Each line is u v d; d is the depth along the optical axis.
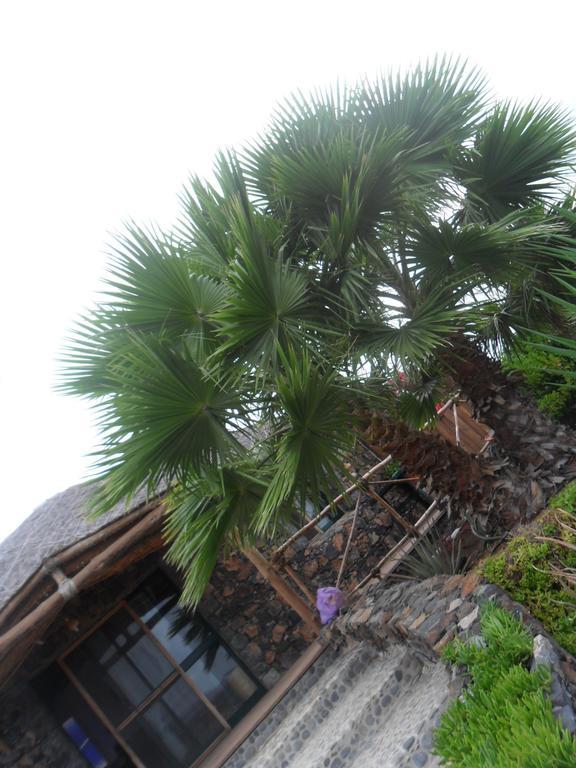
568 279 5.23
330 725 5.67
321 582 9.16
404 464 5.19
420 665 5.08
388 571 7.75
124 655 8.83
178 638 8.93
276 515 4.45
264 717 7.60
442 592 4.41
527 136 5.24
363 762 4.20
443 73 5.32
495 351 6.45
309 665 7.74
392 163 4.66
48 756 8.09
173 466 4.44
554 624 3.50
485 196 5.61
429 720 3.43
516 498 4.96
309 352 4.57
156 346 4.34
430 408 6.59
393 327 4.96
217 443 4.55
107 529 6.81
